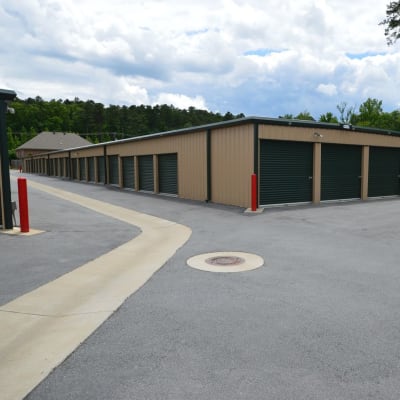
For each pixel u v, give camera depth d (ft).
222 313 13.64
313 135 48.83
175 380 9.41
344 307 14.20
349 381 9.33
